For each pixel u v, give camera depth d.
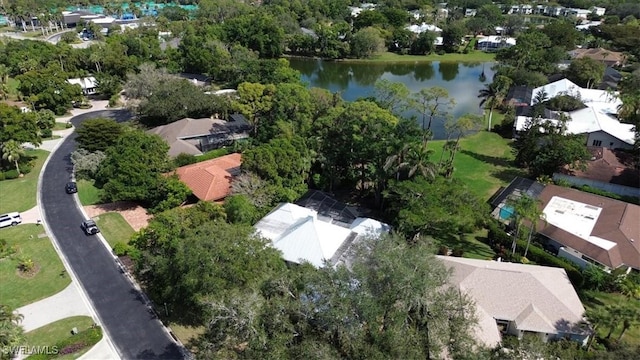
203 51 149.75
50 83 114.12
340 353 33.56
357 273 36.41
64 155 90.50
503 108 120.50
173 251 50.41
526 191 71.44
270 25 182.00
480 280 49.34
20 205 71.75
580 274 53.31
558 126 87.19
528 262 57.69
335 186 78.12
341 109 82.75
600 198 67.12
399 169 65.69
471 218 58.03
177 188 69.25
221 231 46.91
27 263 56.19
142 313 50.06
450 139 101.25
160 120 103.69
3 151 79.31
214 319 35.69
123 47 151.50
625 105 101.38
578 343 45.41
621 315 43.44
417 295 35.47
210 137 92.50
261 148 70.81
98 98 129.88
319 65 182.88
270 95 89.19
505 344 41.69
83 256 59.59
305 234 56.09
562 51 153.75
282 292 38.62
